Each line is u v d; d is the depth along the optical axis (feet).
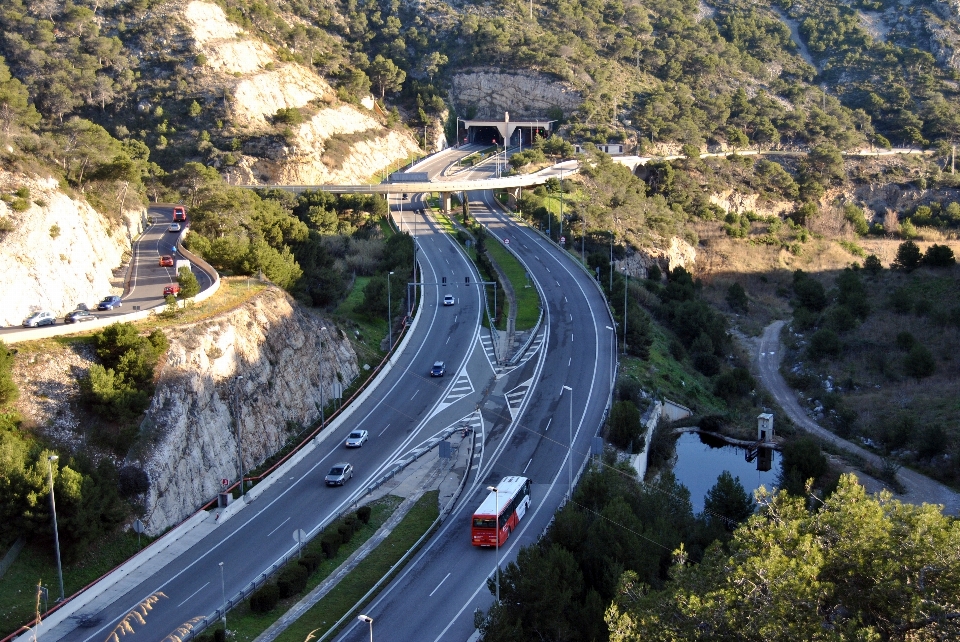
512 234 563.89
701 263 638.94
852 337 454.81
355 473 290.97
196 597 220.64
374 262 476.54
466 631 202.80
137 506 246.27
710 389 408.46
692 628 150.92
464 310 433.89
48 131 494.59
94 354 268.00
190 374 276.21
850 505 165.68
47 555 224.53
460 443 311.27
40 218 333.01
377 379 358.43
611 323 419.74
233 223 415.44
